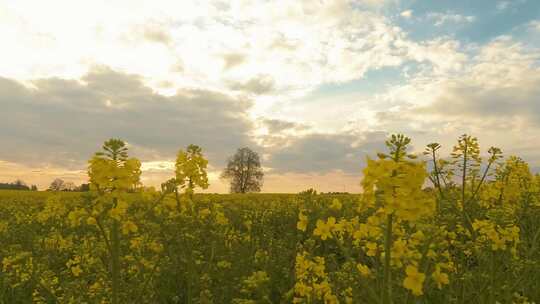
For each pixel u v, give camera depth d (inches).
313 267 198.2
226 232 340.2
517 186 327.6
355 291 176.4
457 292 208.7
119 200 183.3
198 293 266.4
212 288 279.4
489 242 200.2
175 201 246.4
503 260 209.5
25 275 291.7
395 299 155.6
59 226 526.3
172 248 255.9
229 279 291.0
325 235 161.8
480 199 324.8
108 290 231.1
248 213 538.0
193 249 256.8
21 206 799.1
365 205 135.3
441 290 214.1
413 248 163.2
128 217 196.9
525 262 206.8
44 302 273.1
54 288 284.2
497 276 204.4
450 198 287.9
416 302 197.6
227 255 315.9
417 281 131.3
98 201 181.3
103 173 178.2
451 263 208.4
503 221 223.0
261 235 426.3
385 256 139.4
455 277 211.5
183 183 246.2
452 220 239.1
